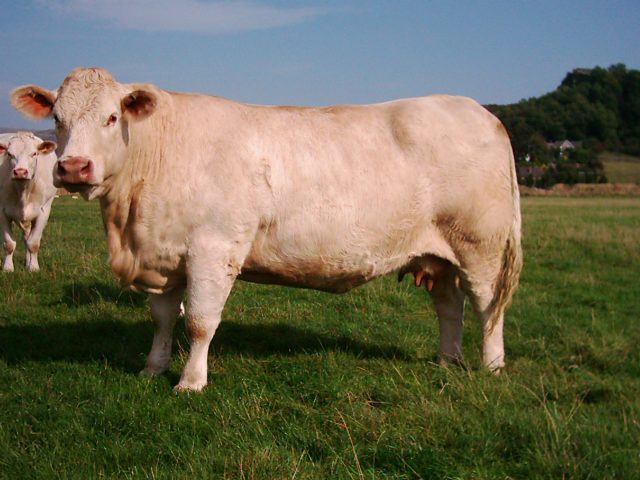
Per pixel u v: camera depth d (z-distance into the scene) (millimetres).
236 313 7387
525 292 8766
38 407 4504
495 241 5453
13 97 4801
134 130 4789
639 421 4180
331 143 5109
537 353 6012
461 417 4250
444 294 5707
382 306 7824
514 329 6855
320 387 4918
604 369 5566
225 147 4883
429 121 5340
